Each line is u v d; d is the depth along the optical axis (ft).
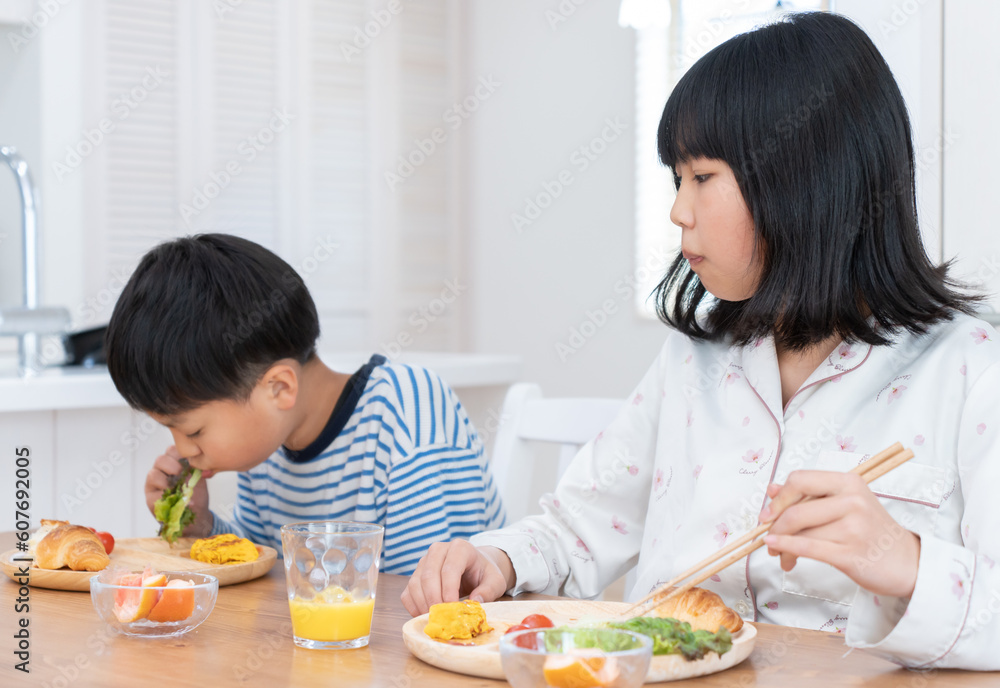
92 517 6.15
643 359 10.71
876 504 2.28
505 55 12.25
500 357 8.48
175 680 2.21
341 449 4.23
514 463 4.83
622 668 1.91
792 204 2.88
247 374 3.43
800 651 2.45
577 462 3.75
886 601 2.35
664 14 9.06
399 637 2.59
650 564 3.40
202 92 10.99
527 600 2.95
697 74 3.00
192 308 3.34
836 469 3.07
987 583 2.29
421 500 4.03
